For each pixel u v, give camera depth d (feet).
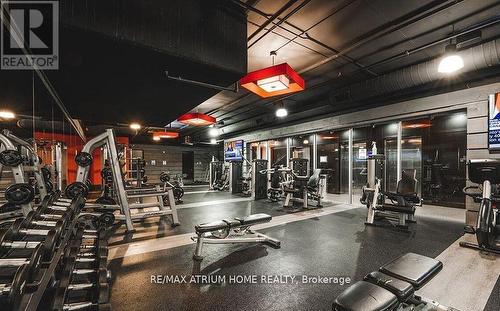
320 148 30.50
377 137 25.55
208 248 10.75
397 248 10.85
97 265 6.67
